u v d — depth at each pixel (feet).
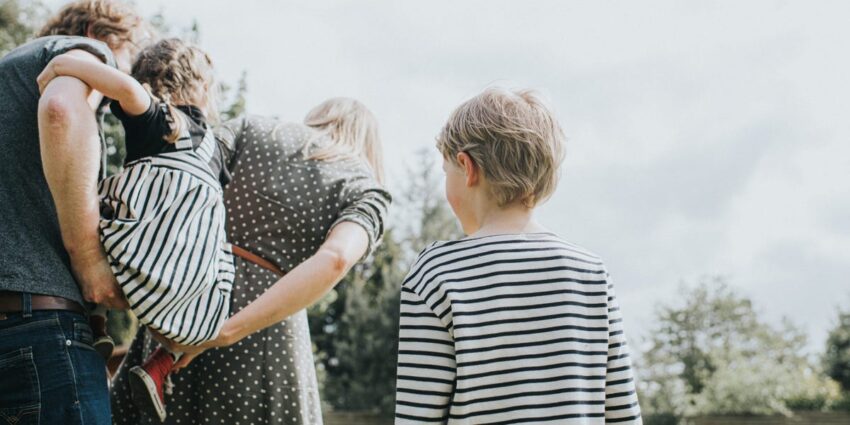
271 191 7.70
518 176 6.19
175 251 6.01
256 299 6.83
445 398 5.67
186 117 6.68
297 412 7.33
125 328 33.24
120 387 7.63
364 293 84.58
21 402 5.41
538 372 5.62
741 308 99.19
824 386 95.81
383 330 79.97
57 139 5.45
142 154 6.30
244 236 7.63
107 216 6.15
